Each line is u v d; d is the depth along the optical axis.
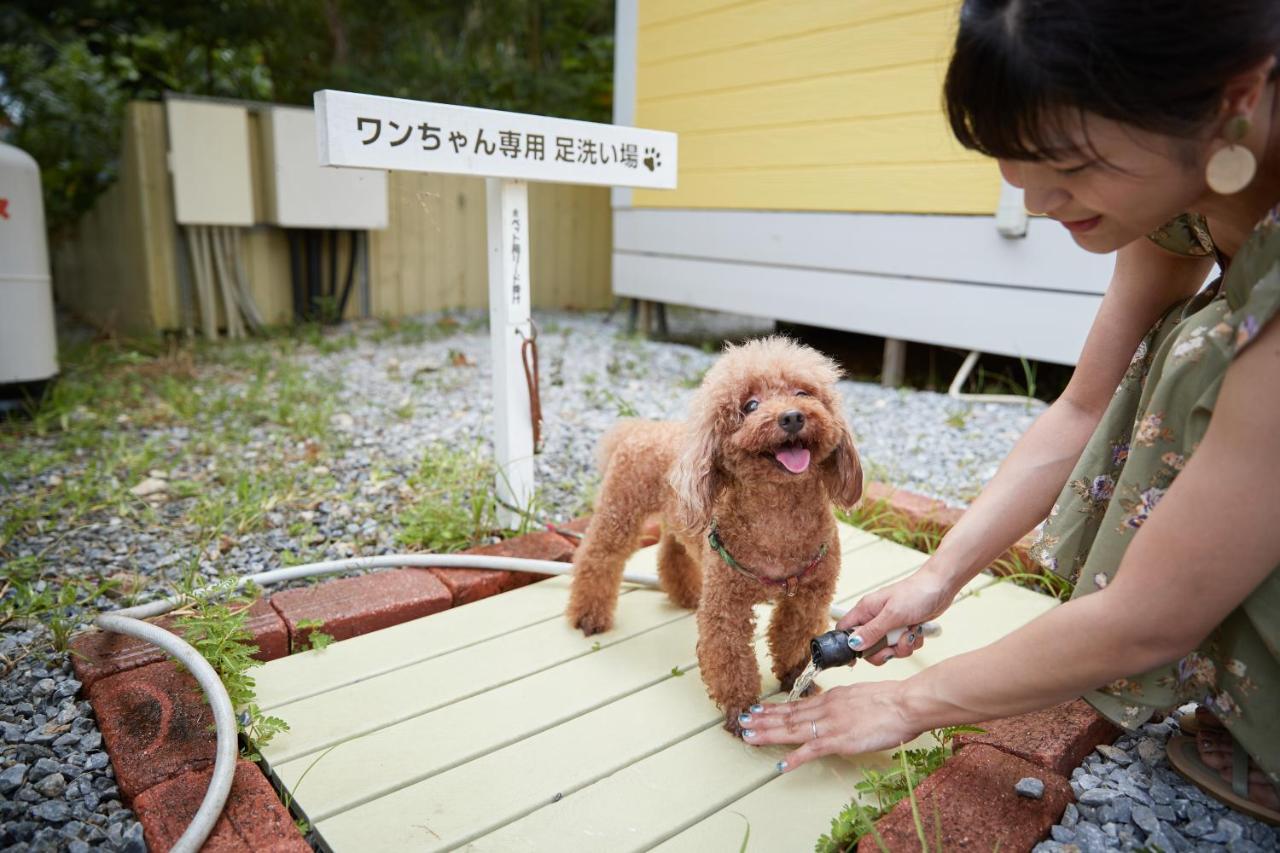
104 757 1.66
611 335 6.68
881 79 4.55
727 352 1.86
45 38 6.85
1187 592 1.12
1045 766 1.55
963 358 5.54
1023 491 1.69
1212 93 0.98
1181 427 1.32
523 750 1.72
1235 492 1.08
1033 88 1.00
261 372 4.97
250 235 6.77
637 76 5.99
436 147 2.31
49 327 4.14
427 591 2.33
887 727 1.46
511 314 2.67
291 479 3.19
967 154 4.27
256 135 6.47
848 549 2.64
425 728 1.79
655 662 2.06
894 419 4.14
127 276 6.88
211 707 1.71
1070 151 1.05
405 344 6.27
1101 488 1.58
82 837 1.46
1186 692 1.37
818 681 1.97
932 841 1.37
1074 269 3.96
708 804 1.57
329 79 7.48
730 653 1.79
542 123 2.52
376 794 1.59
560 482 3.30
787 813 1.55
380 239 7.38
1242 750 1.44
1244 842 1.35
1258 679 1.27
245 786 1.53
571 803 1.57
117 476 3.31
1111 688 1.42
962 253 4.38
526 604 2.34
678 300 6.11
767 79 5.13
